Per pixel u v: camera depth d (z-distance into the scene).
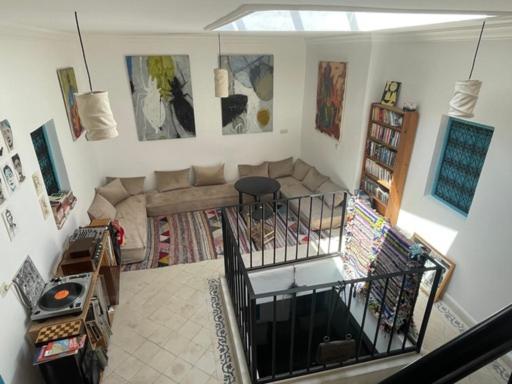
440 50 3.71
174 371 3.08
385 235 3.17
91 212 4.78
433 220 4.08
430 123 3.97
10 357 2.44
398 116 4.32
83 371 2.59
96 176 5.84
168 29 4.24
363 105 4.89
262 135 6.90
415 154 4.27
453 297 3.79
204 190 6.43
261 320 3.86
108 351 3.26
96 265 3.39
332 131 5.84
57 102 4.12
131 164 6.36
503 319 0.49
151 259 4.80
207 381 3.00
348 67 5.16
